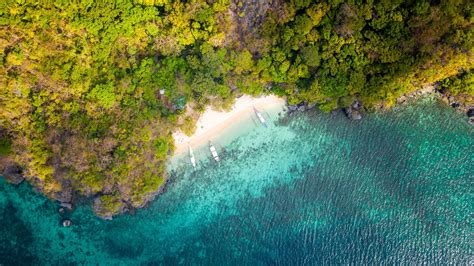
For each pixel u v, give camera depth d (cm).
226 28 4106
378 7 3781
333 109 4738
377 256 4734
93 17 4056
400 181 4794
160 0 4109
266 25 4038
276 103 4762
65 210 4784
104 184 4388
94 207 4619
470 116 4669
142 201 4703
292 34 4044
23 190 4797
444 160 4769
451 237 4706
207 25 4112
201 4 3984
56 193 4634
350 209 4800
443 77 4288
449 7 3628
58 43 4100
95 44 4212
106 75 4312
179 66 4366
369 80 4200
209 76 4278
